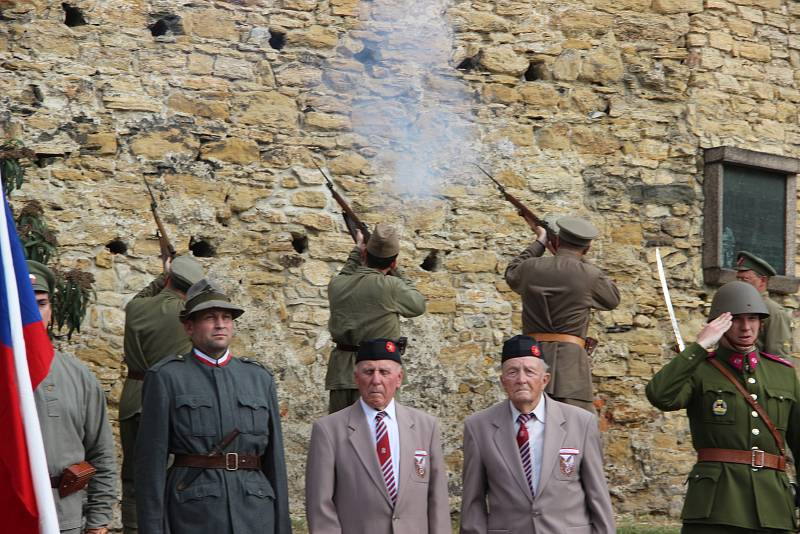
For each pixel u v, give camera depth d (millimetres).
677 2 13453
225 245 11500
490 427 7230
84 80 11164
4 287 6160
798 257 13789
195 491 6609
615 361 12766
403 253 12117
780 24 13953
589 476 7129
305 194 11852
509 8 12859
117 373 10945
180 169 11398
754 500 7500
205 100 11594
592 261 12836
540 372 7168
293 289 11664
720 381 7723
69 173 11000
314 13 12141
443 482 7188
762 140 13750
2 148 10070
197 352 6961
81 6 11258
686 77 13391
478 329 12281
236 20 11844
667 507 12680
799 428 7789
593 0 13172
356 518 6934
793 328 13648
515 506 7004
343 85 12148
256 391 6941
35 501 6020
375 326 8867
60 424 6762
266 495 6789
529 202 12672
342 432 7105
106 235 11047
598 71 13102
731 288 7824
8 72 10906
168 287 9164
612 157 13055
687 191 13258
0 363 6137
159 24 11680
